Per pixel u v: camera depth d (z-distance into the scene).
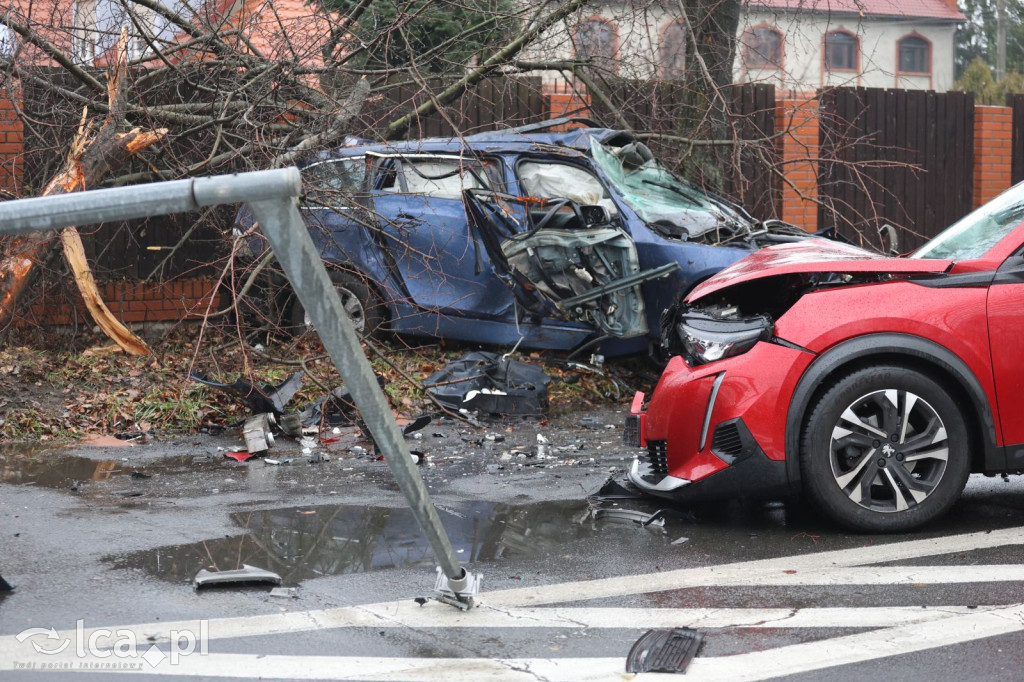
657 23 11.33
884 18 31.11
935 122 14.73
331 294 3.25
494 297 9.15
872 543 5.09
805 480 5.16
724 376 5.21
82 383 8.37
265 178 3.04
